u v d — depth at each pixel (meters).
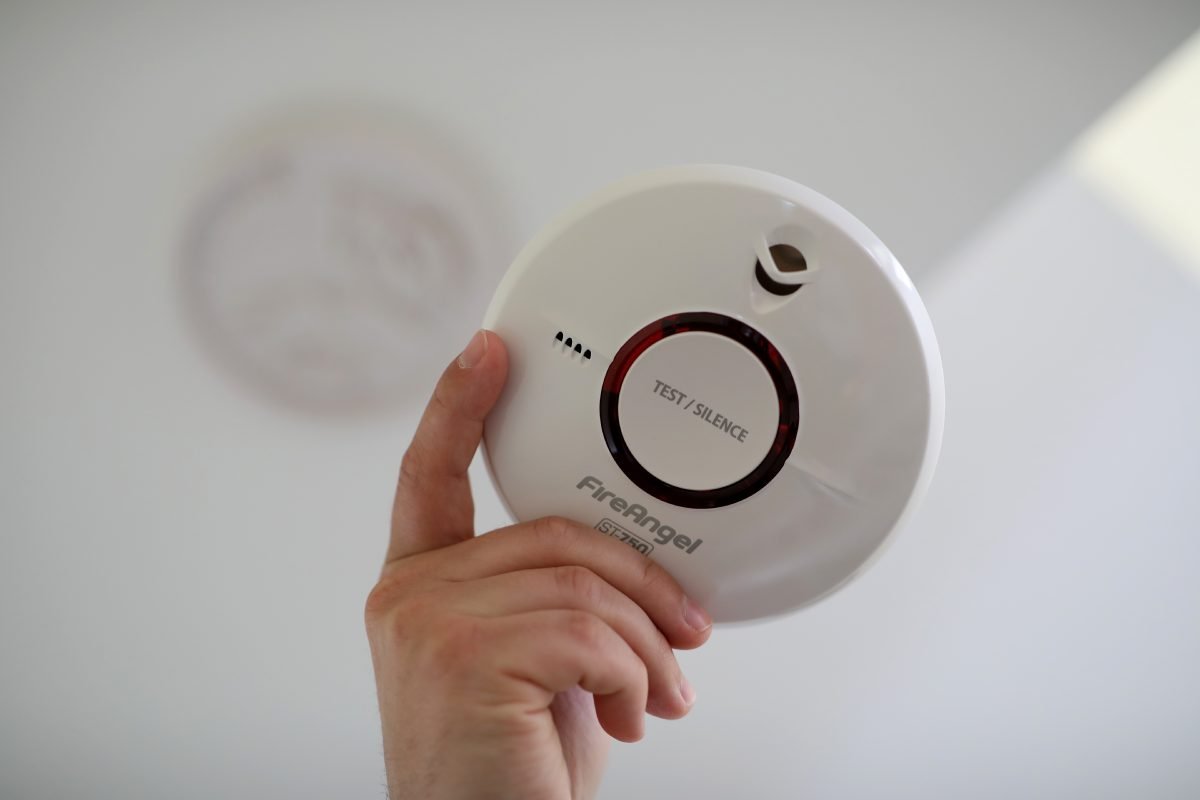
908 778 1.21
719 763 1.20
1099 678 1.19
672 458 0.65
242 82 1.06
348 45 1.05
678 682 0.65
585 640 0.59
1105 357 1.11
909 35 1.05
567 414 0.66
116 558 1.18
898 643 1.18
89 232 1.09
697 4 1.04
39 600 1.18
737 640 1.18
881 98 1.06
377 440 1.14
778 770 1.20
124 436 1.15
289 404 1.13
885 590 1.17
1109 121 1.07
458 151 1.06
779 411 0.63
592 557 0.64
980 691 1.19
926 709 1.20
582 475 0.66
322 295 1.10
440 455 0.70
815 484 0.64
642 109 1.06
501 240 1.08
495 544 0.65
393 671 0.63
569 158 1.06
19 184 1.08
